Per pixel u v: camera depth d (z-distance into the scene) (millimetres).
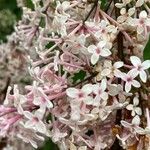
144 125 189
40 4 225
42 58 198
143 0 193
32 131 187
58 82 193
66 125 189
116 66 187
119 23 194
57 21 194
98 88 184
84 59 193
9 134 193
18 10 379
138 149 188
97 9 197
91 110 187
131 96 190
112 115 193
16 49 313
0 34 365
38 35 222
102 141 193
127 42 197
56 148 308
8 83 321
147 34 193
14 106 188
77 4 200
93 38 193
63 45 192
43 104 183
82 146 189
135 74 186
